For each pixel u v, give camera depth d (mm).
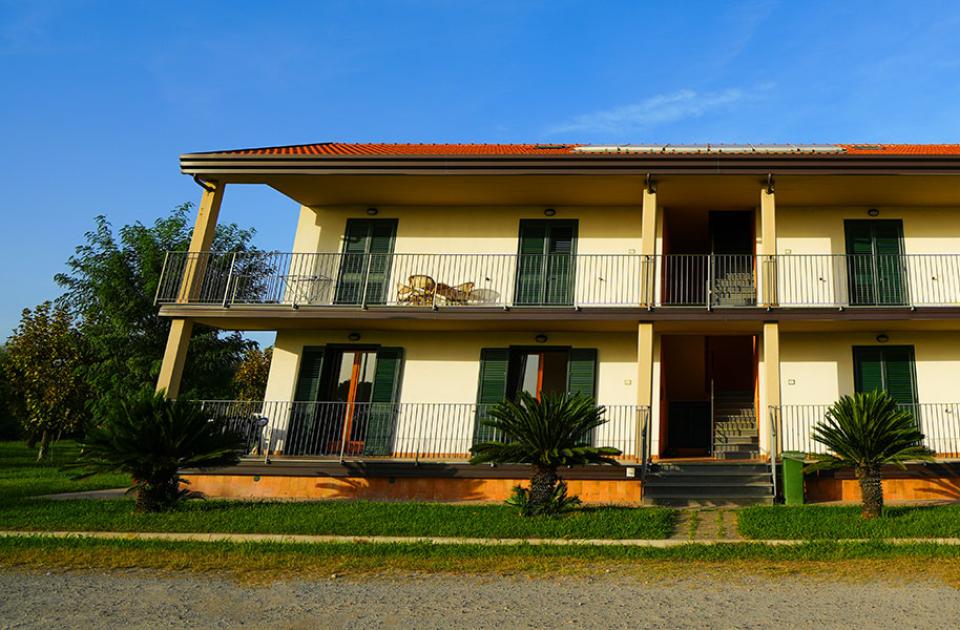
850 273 14359
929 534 8078
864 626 5242
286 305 13945
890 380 13859
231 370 24531
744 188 13812
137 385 22141
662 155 13031
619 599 6047
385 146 18047
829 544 7672
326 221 16062
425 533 8734
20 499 12281
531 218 15562
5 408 34531
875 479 9328
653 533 8500
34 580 6805
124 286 22891
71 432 25703
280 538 8547
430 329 14984
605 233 15273
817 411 13805
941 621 5316
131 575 6984
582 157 13234
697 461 12617
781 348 14266
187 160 13930
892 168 12594
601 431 14047
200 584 6645
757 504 11188
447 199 15391
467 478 12555
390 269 15547
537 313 13500
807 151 13734
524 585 6539
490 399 14594
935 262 14172
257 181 14438
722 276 15227
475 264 15430
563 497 10094
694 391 16906
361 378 15258
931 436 13430
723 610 5691
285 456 13195
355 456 13562
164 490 10586
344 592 6348
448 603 5992
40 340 25109
